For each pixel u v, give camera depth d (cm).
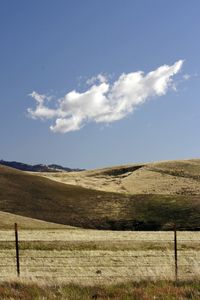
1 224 7038
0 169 13675
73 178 18262
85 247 3909
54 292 1586
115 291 1591
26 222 7538
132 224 9531
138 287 1681
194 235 5628
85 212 10506
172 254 3491
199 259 3212
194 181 16300
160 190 15200
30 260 3128
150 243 4241
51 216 10312
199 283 1691
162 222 9331
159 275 1841
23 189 12112
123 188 16012
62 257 3291
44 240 4284
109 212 10350
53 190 12231
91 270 2603
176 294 1561
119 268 2722
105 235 5394
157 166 18525
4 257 3266
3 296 1525
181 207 9875
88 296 1534
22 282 1684
